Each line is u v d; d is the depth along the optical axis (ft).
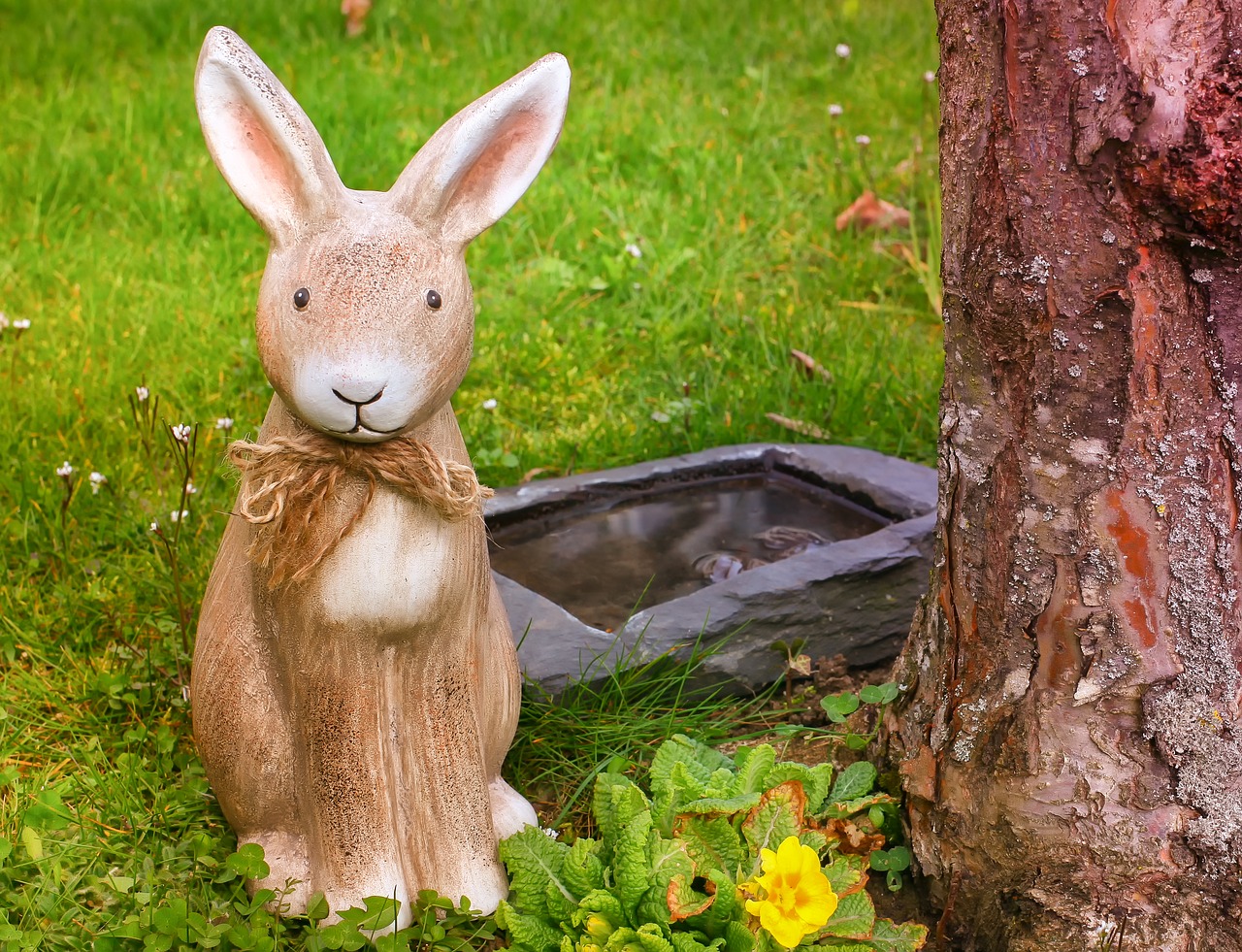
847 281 17.89
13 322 14.56
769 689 10.42
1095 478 7.23
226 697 7.61
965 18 7.15
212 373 15.08
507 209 6.87
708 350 16.37
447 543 7.16
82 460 13.14
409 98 23.31
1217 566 7.11
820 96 24.21
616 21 27.17
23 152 20.84
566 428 14.75
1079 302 7.02
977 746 7.84
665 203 19.70
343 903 7.61
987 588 7.73
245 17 27.04
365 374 6.38
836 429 14.49
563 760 9.40
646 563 11.53
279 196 6.68
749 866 7.72
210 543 11.85
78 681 10.23
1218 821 7.27
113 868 8.46
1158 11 6.50
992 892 7.79
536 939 7.54
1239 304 6.83
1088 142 6.73
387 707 7.52
